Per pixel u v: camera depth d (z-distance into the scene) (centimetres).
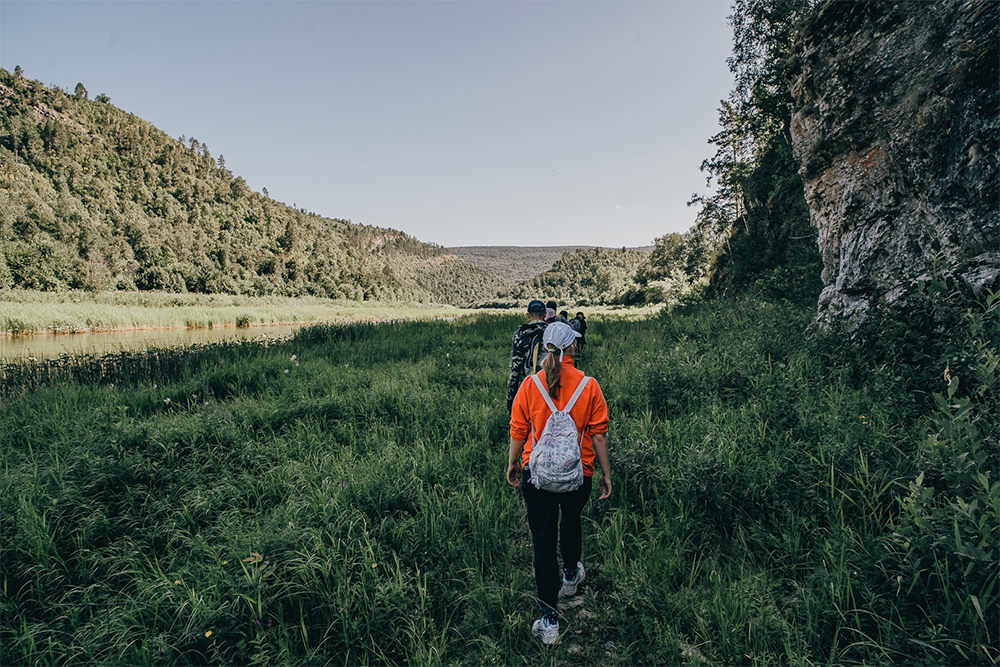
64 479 347
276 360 877
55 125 15325
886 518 260
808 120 829
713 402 472
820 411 386
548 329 248
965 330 380
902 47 616
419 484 348
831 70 739
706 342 768
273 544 268
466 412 541
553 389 236
